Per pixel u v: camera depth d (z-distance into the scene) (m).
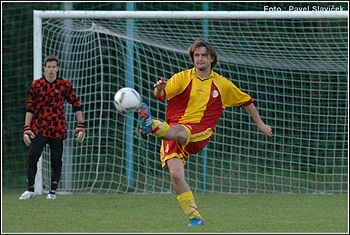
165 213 28.16
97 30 37.22
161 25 41.41
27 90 47.34
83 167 41.97
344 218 26.55
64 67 38.91
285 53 37.56
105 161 40.22
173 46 37.91
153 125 21.78
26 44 47.53
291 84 40.88
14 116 46.97
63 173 39.16
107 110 38.91
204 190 38.94
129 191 40.16
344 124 38.47
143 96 39.09
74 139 41.19
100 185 42.00
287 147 42.25
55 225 24.28
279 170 42.38
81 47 39.03
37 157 33.22
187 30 38.31
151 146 40.88
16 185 45.97
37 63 35.75
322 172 42.00
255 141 39.94
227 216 27.14
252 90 40.12
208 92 23.30
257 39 42.56
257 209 29.84
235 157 42.69
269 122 41.78
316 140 38.47
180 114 23.27
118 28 37.94
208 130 23.20
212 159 39.00
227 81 23.70
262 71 40.91
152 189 40.16
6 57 47.25
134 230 22.67
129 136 39.59
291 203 32.41
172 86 22.86
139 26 40.03
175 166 22.77
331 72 40.16
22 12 47.62
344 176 41.72
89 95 38.31
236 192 39.41
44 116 32.94
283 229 22.97
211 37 41.41
